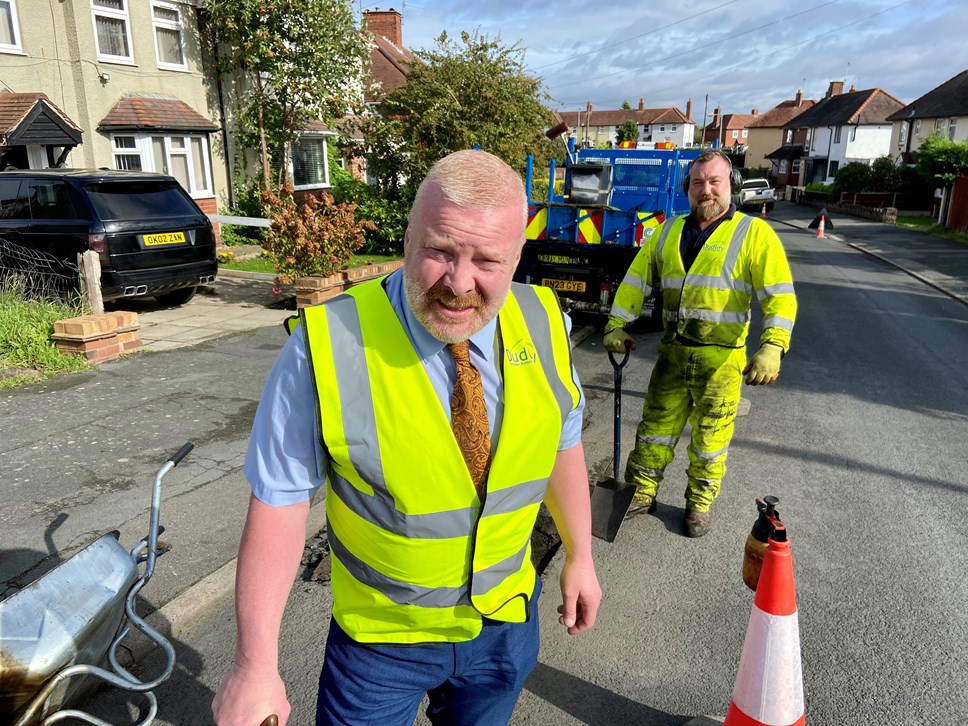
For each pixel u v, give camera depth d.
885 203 37.12
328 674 1.58
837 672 2.83
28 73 12.43
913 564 3.66
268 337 7.78
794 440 5.42
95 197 8.07
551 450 1.53
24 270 8.00
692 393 3.64
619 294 3.74
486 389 1.45
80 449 4.60
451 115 14.95
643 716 2.60
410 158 15.29
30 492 3.99
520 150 15.30
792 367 7.58
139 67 14.23
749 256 3.34
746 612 3.23
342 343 1.36
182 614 3.01
